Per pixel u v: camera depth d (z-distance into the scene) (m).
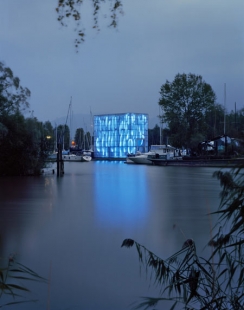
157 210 14.90
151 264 3.70
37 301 5.98
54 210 15.05
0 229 11.41
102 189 23.27
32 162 34.91
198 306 4.00
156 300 3.70
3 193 21.23
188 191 21.78
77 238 10.24
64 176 35.00
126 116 97.00
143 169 48.59
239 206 3.15
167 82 65.62
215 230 8.57
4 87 34.62
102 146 101.00
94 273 7.34
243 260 3.48
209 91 65.19
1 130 32.84
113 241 9.87
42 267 7.69
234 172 3.24
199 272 3.62
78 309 5.80
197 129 64.81
